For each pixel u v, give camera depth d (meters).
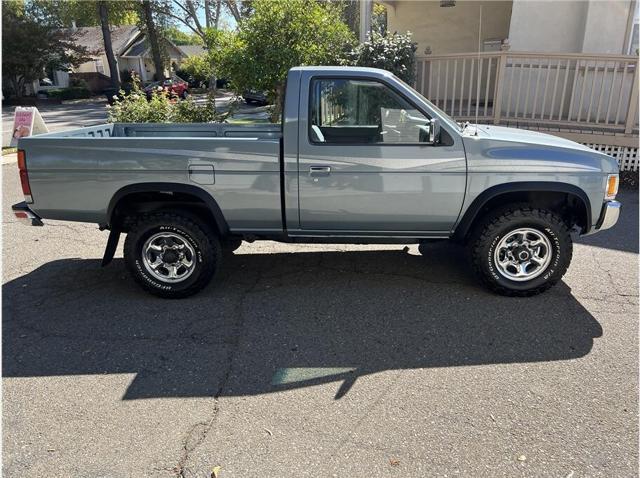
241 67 9.55
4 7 32.22
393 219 4.07
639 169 7.59
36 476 2.37
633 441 2.56
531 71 8.34
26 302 4.23
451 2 12.58
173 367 3.26
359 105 3.93
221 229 4.13
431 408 2.83
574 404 2.85
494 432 2.63
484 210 4.18
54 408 2.86
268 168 3.95
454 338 3.58
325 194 3.99
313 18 9.45
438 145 3.89
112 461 2.46
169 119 9.94
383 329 3.72
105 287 4.54
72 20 45.94
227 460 2.46
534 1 9.26
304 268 4.91
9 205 7.29
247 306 4.11
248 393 2.98
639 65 7.54
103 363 3.30
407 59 8.88
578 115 8.09
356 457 2.47
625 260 5.05
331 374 3.16
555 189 3.92
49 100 33.62
